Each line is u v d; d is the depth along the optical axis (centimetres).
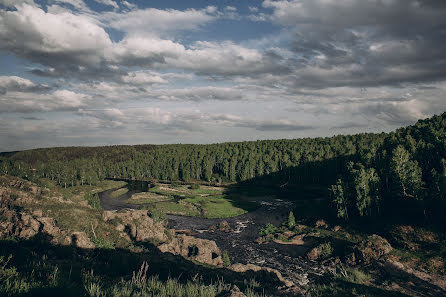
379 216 7156
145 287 1309
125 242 3731
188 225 8425
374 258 5053
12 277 1043
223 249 6209
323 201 10594
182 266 3078
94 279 1350
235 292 1408
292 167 16625
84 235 3262
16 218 3089
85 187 15625
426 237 5494
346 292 2895
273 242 6825
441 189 6141
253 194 13862
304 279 4503
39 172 17938
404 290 3244
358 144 17925
